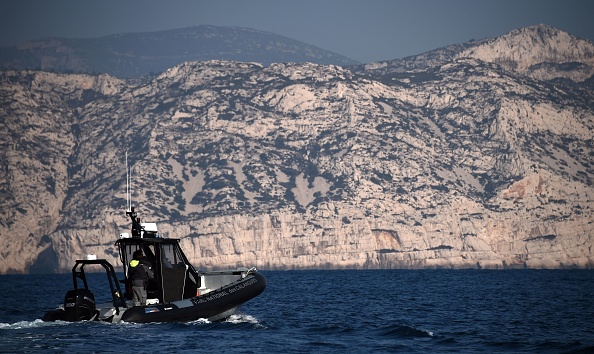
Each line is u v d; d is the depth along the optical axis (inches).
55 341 4276.6
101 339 4323.3
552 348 4409.5
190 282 4963.1
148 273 4758.9
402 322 5979.3
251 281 5054.1
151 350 4097.0
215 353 4060.0
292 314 6707.7
